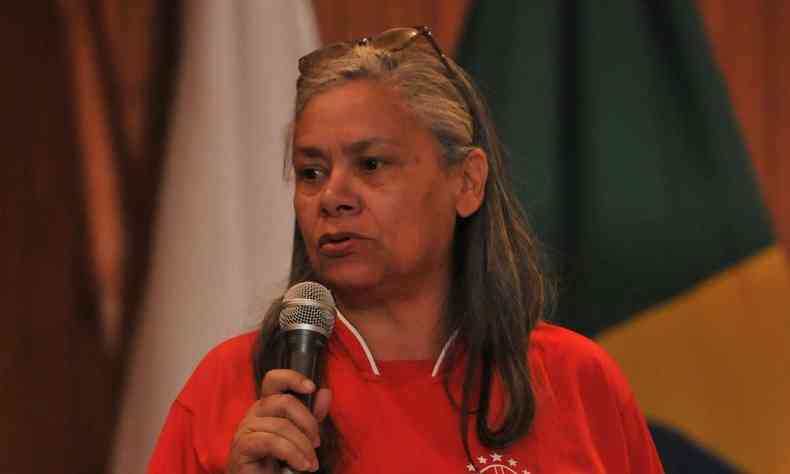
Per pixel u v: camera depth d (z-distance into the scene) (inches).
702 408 409.4
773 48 418.9
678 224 408.8
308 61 214.4
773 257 408.8
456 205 217.6
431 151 208.7
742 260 409.1
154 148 385.4
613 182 408.5
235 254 366.3
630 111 410.3
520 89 407.5
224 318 363.9
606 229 408.2
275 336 210.8
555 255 405.4
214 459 204.2
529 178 405.4
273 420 177.8
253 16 377.7
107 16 391.5
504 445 209.8
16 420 388.2
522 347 219.3
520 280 230.2
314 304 191.9
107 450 385.7
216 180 367.2
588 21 411.8
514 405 211.3
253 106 375.6
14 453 387.9
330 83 206.4
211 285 364.5
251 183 372.5
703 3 414.6
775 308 407.5
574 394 222.4
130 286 386.3
